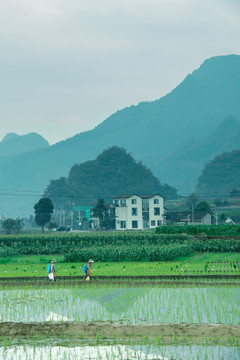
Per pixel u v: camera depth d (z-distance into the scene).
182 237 145.75
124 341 42.59
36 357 38.88
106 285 66.88
